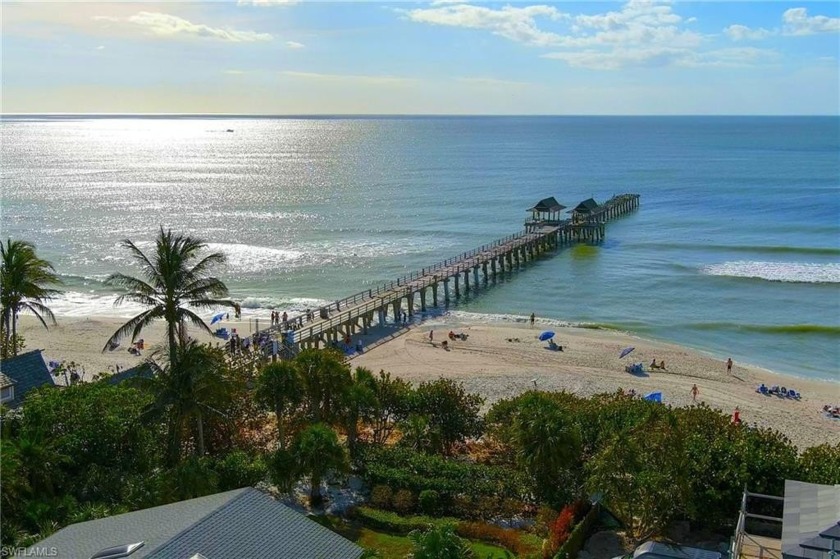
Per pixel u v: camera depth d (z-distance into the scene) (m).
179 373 32.66
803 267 86.69
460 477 32.34
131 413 32.50
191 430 36.16
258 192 166.62
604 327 66.56
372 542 29.06
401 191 164.62
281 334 55.25
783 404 48.59
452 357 57.22
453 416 37.59
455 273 78.44
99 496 28.81
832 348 60.94
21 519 25.86
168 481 28.22
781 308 71.19
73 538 20.30
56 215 132.25
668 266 88.88
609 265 90.62
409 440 36.72
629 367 54.19
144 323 34.78
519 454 31.39
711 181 173.88
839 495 21.06
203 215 131.88
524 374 52.97
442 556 21.58
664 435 28.73
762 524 27.59
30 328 66.94
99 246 104.31
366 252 99.25
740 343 62.31
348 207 140.75
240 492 21.53
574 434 30.78
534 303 75.19
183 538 18.67
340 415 36.75
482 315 70.81
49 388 34.34
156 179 199.00
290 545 20.06
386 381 39.38
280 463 31.44
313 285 82.31
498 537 29.14
